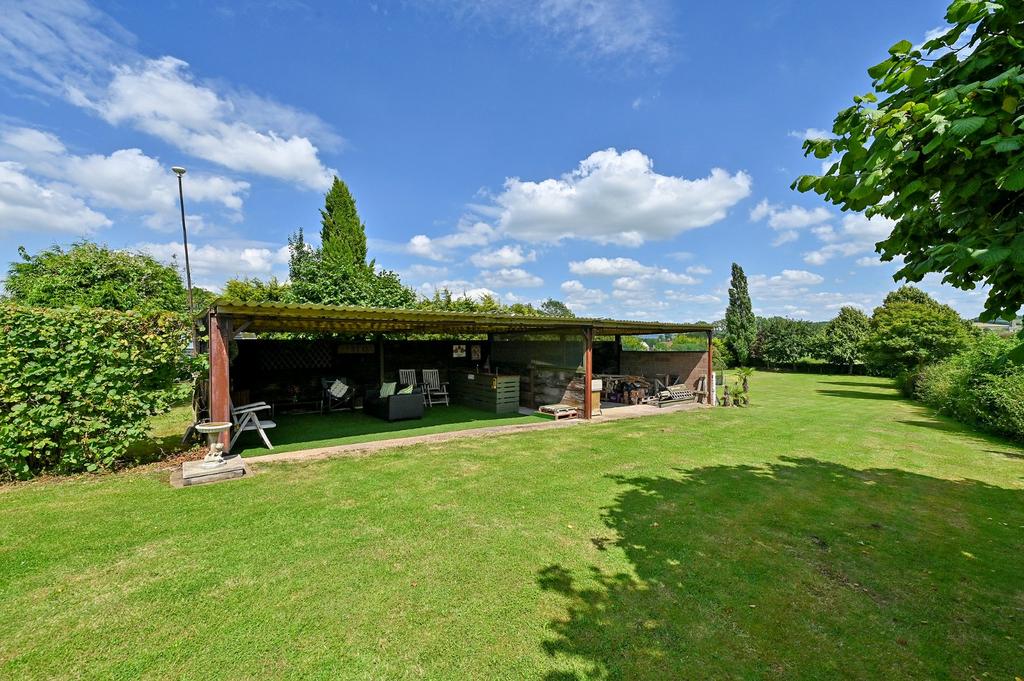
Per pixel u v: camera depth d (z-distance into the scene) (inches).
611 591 118.5
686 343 727.1
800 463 254.4
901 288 1154.7
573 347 414.6
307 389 443.2
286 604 110.3
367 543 143.1
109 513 164.2
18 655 91.5
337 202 778.8
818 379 1002.1
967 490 209.5
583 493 194.4
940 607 114.7
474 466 233.5
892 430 365.7
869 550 145.9
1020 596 120.2
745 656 95.0
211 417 246.2
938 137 73.5
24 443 199.8
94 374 213.0
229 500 179.0
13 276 520.1
